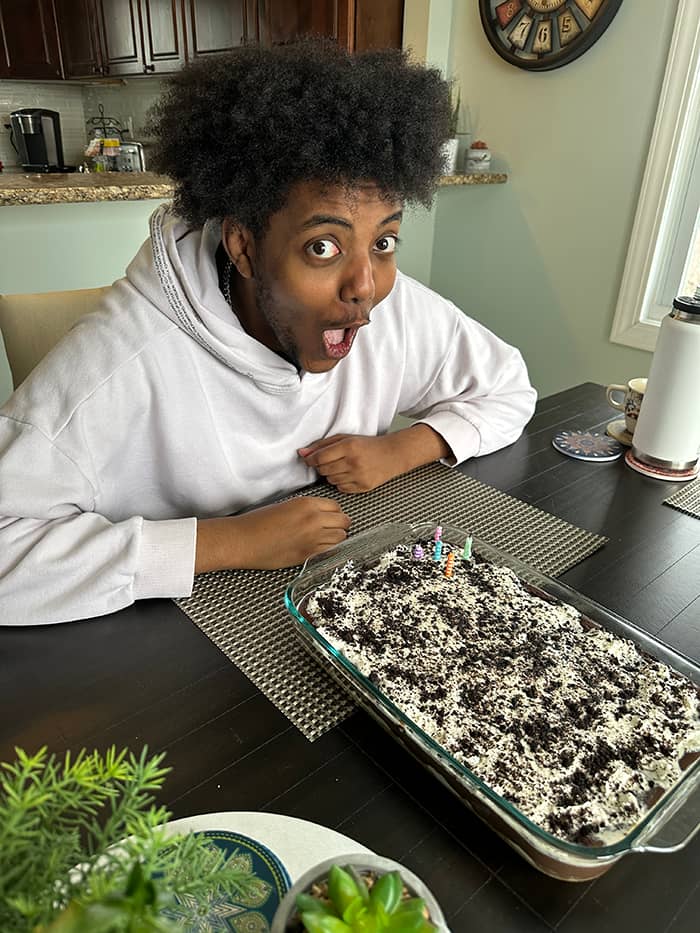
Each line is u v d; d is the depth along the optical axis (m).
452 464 1.05
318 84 0.68
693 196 1.86
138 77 3.34
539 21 1.97
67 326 1.23
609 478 1.04
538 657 0.63
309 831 0.48
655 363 1.03
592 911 0.45
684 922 0.45
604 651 0.64
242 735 0.57
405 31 2.23
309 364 0.81
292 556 0.78
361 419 1.11
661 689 0.59
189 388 0.88
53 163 3.45
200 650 0.66
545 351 2.32
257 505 0.96
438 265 2.57
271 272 0.73
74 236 2.09
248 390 0.92
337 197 0.67
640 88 1.85
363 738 0.57
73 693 0.60
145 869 0.28
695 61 1.71
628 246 2.00
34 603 0.69
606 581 0.79
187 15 2.84
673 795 0.48
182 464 0.92
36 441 0.77
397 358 1.12
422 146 0.72
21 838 0.27
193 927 0.42
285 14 2.49
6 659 0.64
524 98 2.11
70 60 3.49
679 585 0.79
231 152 0.70
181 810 0.50
